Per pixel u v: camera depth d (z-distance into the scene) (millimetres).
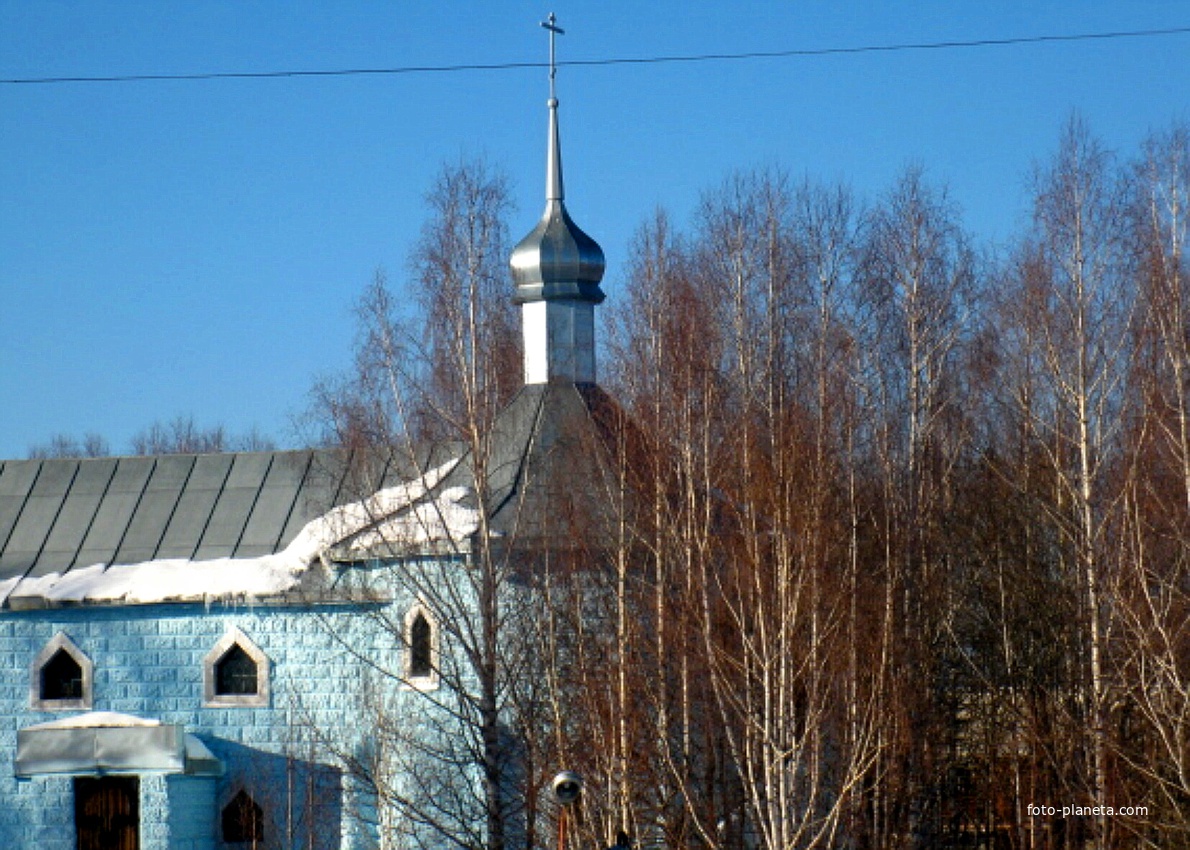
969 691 45875
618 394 37844
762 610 30688
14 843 39094
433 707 36156
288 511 41062
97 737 38375
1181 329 38281
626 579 33219
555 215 41344
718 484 34188
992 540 46719
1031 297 43906
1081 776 37375
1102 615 39594
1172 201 40781
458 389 34562
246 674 39062
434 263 34750
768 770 30141
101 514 42125
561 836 29781
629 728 31969
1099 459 41625
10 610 40000
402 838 34406
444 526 33906
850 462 36281
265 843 37906
